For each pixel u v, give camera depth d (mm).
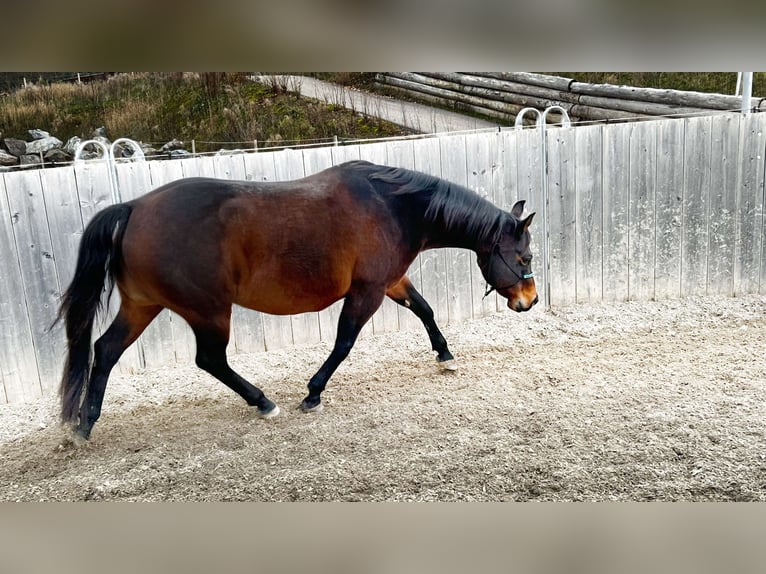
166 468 3229
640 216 5770
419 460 3207
